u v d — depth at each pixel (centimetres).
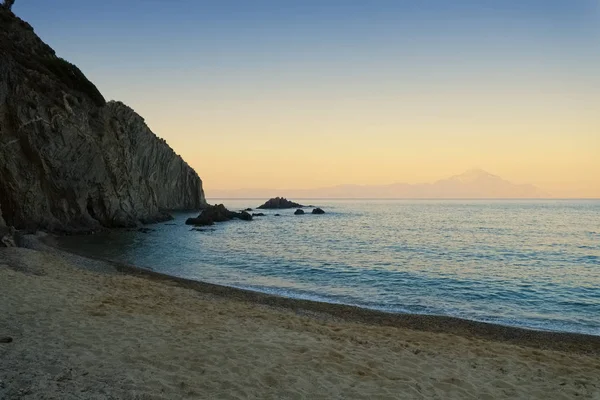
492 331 1499
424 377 859
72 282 1652
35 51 4891
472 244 4603
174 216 8425
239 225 6988
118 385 675
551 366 1029
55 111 4181
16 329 945
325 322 1445
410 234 5766
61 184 4312
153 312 1248
